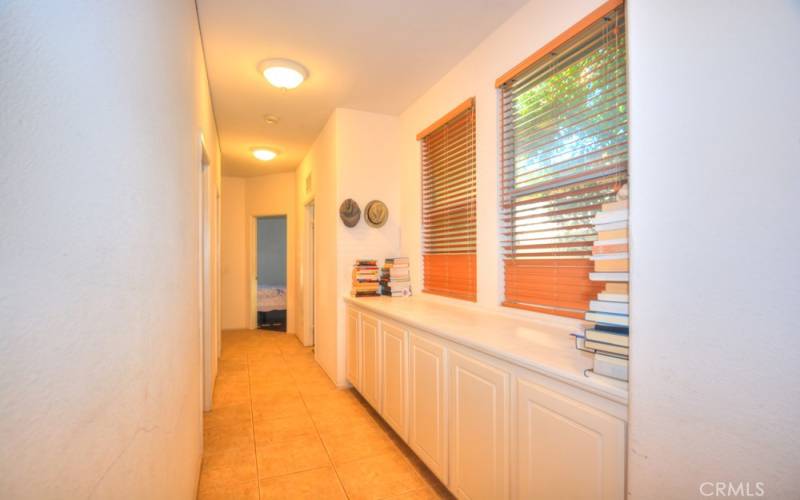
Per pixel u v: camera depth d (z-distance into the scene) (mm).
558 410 1197
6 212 442
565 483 1166
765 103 685
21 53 469
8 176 445
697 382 775
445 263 2904
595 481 1070
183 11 1602
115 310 753
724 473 731
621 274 1058
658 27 857
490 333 1725
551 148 1930
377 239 3668
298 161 5465
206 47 2514
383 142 3695
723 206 741
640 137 886
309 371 4094
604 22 1644
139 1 931
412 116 3451
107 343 709
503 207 2260
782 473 656
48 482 514
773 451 667
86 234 633
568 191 1807
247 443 2516
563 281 1853
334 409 3082
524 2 2074
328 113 3693
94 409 652
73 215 592
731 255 728
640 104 888
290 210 6152
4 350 434
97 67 684
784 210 661
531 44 2057
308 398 3320
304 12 2172
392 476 2141
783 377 658
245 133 4250
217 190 4145
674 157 822
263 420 2873
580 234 1750
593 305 1115
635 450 884
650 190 866
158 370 1082
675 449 808
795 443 642
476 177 2480
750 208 703
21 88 468
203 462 2283
